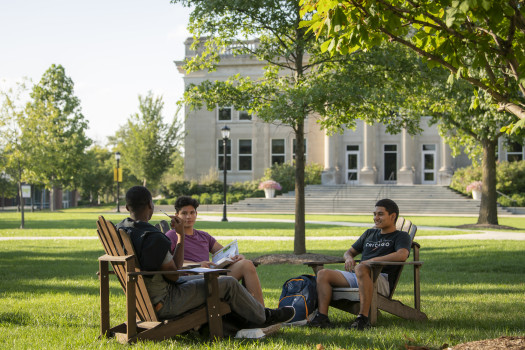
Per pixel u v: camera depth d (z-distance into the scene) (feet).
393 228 20.70
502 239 57.00
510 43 15.02
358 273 18.81
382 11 15.65
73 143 132.57
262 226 76.79
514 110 15.03
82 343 16.02
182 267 18.21
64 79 155.84
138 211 16.06
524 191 123.54
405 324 19.38
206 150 151.12
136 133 149.69
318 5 15.06
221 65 142.51
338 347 15.26
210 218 100.68
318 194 131.03
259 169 148.15
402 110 46.60
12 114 85.71
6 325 19.12
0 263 40.60
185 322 16.19
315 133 144.66
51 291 27.66
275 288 28.48
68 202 205.16
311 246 51.03
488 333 17.39
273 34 44.75
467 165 139.54
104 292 16.81
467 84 42.16
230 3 40.01
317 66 44.62
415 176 140.56
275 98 41.86
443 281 31.96
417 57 40.27
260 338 16.99
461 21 13.34
